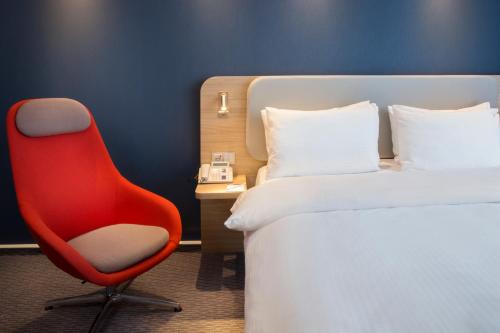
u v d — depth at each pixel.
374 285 1.09
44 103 1.98
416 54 2.72
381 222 1.57
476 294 1.04
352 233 1.46
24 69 2.58
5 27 2.51
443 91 2.67
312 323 0.93
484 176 2.07
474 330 0.89
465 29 2.71
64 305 2.08
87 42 2.57
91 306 2.12
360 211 1.71
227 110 2.56
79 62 2.59
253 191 1.97
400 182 1.98
